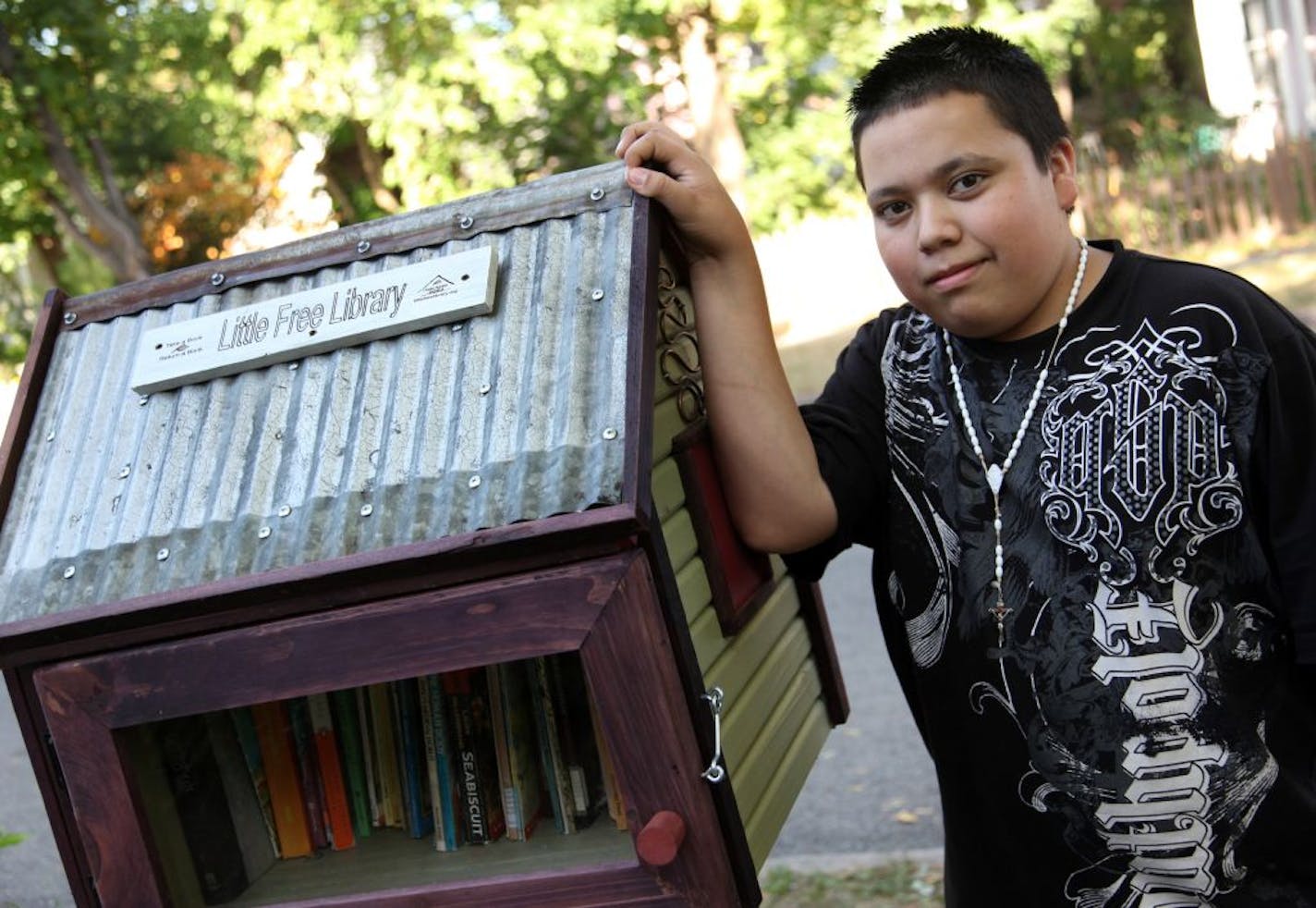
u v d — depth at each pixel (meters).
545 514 1.20
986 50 1.37
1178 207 10.35
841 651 4.76
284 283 1.43
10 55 9.35
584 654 1.21
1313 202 9.96
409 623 1.23
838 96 9.55
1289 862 1.35
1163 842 1.35
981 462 1.42
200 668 1.27
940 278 1.37
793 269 11.38
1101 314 1.39
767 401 1.45
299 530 1.27
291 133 10.88
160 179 12.32
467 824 1.44
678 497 1.39
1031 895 1.44
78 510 1.37
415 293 1.34
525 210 1.38
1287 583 1.33
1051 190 1.39
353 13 8.16
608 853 1.33
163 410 1.40
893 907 2.82
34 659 1.31
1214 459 1.33
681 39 8.92
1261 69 12.72
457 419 1.28
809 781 3.75
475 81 8.34
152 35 10.02
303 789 1.49
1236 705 1.34
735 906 1.25
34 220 11.72
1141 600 1.34
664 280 1.44
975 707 1.43
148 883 1.32
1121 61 13.45
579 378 1.26
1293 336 1.34
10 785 4.54
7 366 14.81
